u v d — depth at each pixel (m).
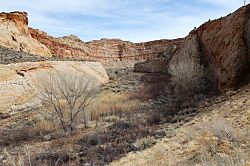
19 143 18.72
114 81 45.50
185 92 27.27
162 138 15.25
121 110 25.30
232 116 15.41
